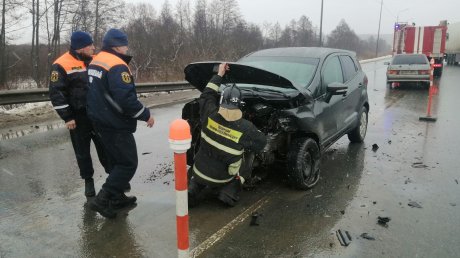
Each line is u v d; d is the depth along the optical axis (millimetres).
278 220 4199
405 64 16969
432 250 3629
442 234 3924
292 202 4668
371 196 4863
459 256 3523
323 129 5477
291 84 4727
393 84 17859
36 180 5355
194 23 52094
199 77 5227
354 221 4191
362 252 3588
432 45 22859
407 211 4445
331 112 5727
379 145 7289
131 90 3881
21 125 8789
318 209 4480
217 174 4258
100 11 30344
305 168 5039
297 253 3568
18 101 9109
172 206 4539
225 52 31250
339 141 7645
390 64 17312
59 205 4566
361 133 7398
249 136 4152
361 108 7176
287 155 4910
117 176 4164
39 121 9234
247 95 4875
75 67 4445
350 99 6547
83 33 4461
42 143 7273
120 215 4309
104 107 3932
